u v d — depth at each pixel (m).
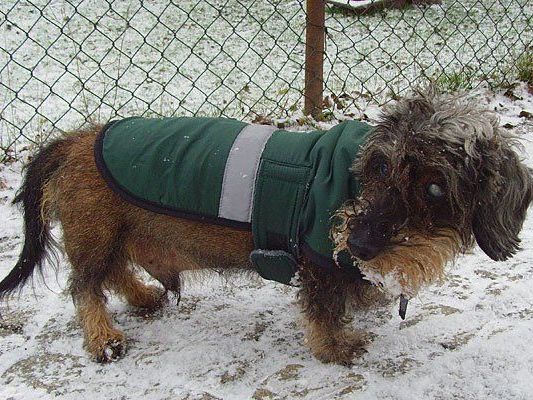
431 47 2.54
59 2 3.21
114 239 0.96
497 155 0.77
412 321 1.02
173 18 3.06
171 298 1.12
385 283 0.81
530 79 1.98
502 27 2.82
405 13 3.03
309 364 0.95
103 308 1.01
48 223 1.01
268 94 1.99
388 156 0.75
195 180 0.87
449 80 1.95
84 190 0.94
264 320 1.06
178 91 2.06
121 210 0.94
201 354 0.97
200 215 0.89
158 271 1.05
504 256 0.80
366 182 0.79
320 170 0.84
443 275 0.94
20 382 0.92
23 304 1.10
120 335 0.99
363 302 0.93
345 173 0.81
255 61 2.43
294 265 0.89
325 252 0.83
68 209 0.95
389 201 0.75
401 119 0.79
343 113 1.78
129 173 0.90
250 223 0.87
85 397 0.89
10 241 1.27
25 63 2.37
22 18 2.96
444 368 0.91
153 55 2.52
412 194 0.75
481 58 2.25
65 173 0.95
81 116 1.79
